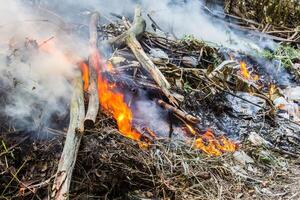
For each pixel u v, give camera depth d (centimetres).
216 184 285
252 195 283
